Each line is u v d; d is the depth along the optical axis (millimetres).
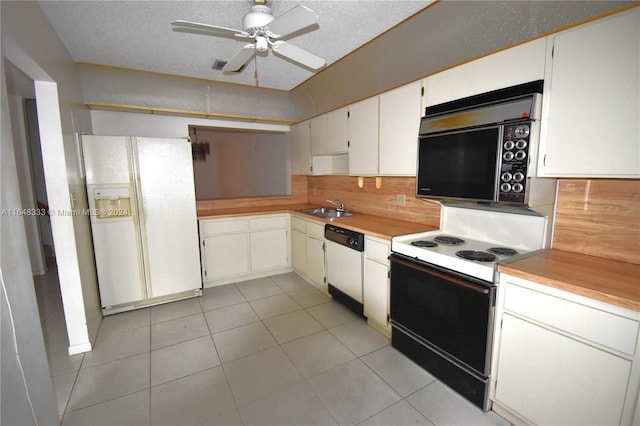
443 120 1920
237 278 3615
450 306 1746
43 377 1381
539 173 1545
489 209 2029
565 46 1394
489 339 1575
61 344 2338
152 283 2959
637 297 1105
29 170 3799
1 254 1100
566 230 1725
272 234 3721
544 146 1514
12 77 2854
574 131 1398
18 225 1245
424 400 1740
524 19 1614
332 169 3682
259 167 5531
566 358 1296
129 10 1815
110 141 2658
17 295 1192
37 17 1688
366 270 2490
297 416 1641
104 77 2803
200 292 3213
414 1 1780
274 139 4871
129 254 2836
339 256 2824
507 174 1592
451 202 2236
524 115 1500
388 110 2434
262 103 3715
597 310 1187
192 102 3338
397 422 1592
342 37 2236
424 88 2113
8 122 1227
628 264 1487
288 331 2498
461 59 2012
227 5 1780
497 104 1631
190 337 2428
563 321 1293
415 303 1980
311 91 3426
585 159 1373
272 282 3592
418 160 2115
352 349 2234
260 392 1819
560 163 1459
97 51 2387
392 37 2188
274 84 3344
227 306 2977
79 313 2207
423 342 1958
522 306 1437
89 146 2580
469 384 1699
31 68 1731
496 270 1527
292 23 1534
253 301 3082
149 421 1615
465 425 1563
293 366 2051
